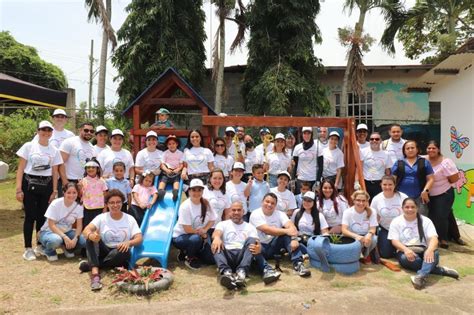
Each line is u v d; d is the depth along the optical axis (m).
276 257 5.31
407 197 5.75
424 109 14.79
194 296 4.36
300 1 13.98
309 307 4.08
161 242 5.32
